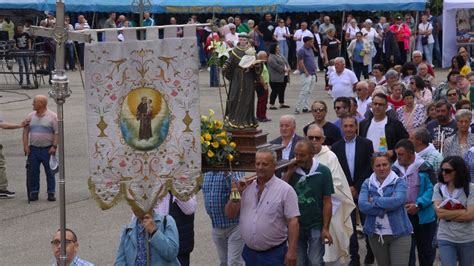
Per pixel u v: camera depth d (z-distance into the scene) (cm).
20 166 1808
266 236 852
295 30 3953
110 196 717
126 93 711
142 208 728
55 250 816
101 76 704
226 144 801
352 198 1070
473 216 974
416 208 1067
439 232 999
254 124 821
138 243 791
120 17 3809
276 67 2552
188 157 726
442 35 3738
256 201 859
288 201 848
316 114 1244
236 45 828
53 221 1391
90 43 695
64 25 689
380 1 3797
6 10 3516
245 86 812
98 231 1325
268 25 3653
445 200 981
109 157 713
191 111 719
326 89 2988
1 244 1264
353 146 1166
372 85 1669
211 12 3872
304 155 950
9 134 2178
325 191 958
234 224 991
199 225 1356
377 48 3497
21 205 1494
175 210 939
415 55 2119
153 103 715
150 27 711
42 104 1509
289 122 1069
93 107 706
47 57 3247
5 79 3309
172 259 782
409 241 1003
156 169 724
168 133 720
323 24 3775
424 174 1080
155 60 712
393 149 1241
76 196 1543
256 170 821
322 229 961
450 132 1354
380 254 1014
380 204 991
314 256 962
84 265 818
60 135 686
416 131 1155
